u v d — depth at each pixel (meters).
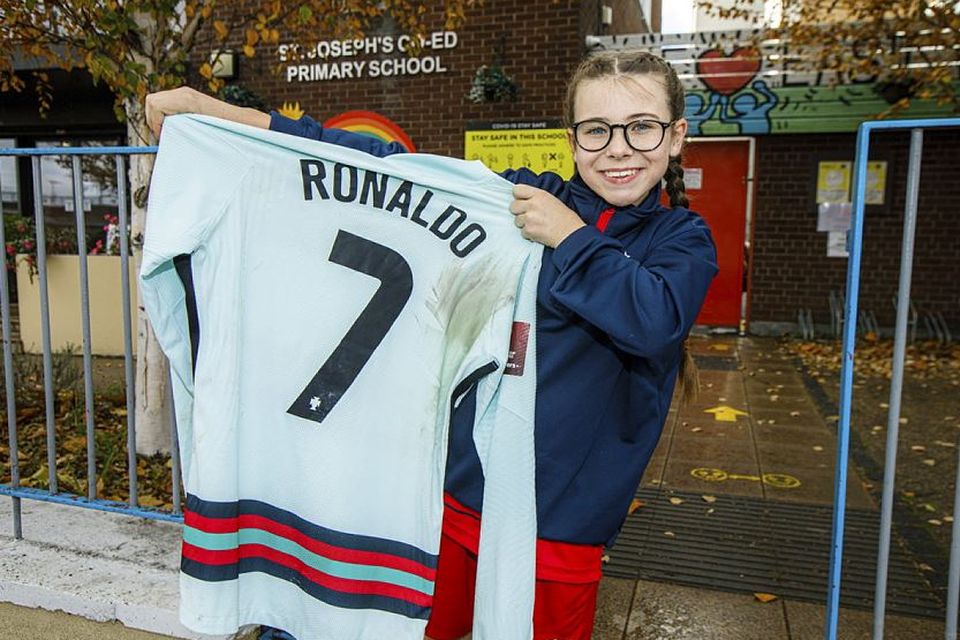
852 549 3.43
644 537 3.55
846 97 8.71
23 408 5.16
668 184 1.84
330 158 1.91
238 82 9.55
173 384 2.05
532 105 8.70
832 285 9.25
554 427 1.73
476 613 1.78
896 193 8.88
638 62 1.64
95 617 2.44
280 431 2.01
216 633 2.03
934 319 8.91
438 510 1.83
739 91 8.95
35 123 10.29
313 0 4.34
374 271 1.90
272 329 1.99
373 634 1.95
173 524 2.98
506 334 1.74
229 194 1.97
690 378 1.88
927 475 4.47
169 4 3.73
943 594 3.03
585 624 1.84
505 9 8.66
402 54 9.04
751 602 2.94
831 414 5.86
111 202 10.40
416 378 1.87
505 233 1.79
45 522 2.98
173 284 2.02
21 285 7.32
